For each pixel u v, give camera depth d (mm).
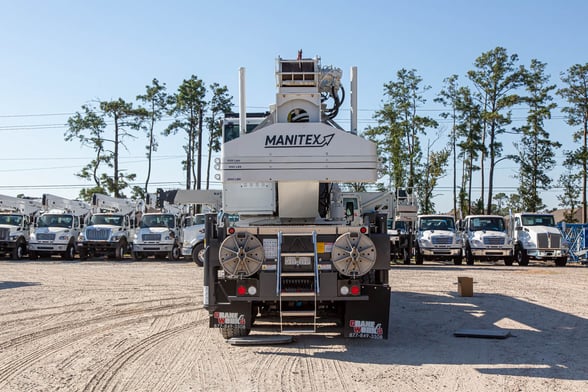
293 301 8445
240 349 8398
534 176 45344
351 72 9570
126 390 6383
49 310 11992
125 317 11172
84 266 24969
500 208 55375
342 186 10719
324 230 8320
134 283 17141
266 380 6754
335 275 8188
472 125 44844
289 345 8656
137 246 29766
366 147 8500
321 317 9000
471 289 14164
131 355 8031
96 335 9430
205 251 8484
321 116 9531
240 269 8172
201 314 11516
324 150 8500
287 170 8484
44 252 30828
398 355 8039
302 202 9258
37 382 6703
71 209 33406
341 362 7645
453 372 7125
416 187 44312
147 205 32875
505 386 6516
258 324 9898
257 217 9750
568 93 45219
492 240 26406
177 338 9188
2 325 10320
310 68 9469
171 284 16859
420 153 44969
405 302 13203
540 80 44281
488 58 44594
